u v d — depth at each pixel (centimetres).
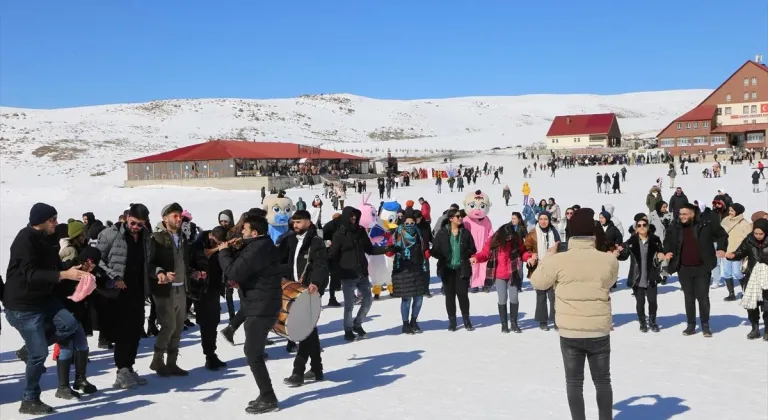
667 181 5053
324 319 1264
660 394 720
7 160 9856
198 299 858
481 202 1535
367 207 1518
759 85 8712
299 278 920
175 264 825
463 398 716
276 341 1091
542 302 1102
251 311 700
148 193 5725
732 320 1143
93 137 12712
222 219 1145
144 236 812
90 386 780
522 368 843
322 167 7488
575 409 579
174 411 700
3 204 5156
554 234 1117
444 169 7938
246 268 690
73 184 7162
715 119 8969
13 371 913
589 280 574
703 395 714
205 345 884
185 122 15712
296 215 923
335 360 927
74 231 952
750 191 4028
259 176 6456
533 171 6856
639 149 9469
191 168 6869
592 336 571
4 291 698
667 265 1040
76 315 777
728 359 872
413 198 4728
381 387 774
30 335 694
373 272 1497
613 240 1314
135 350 809
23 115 14938
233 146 7306
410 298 1093
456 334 1083
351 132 16925
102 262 777
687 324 1061
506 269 1083
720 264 1519
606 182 4425
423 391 749
